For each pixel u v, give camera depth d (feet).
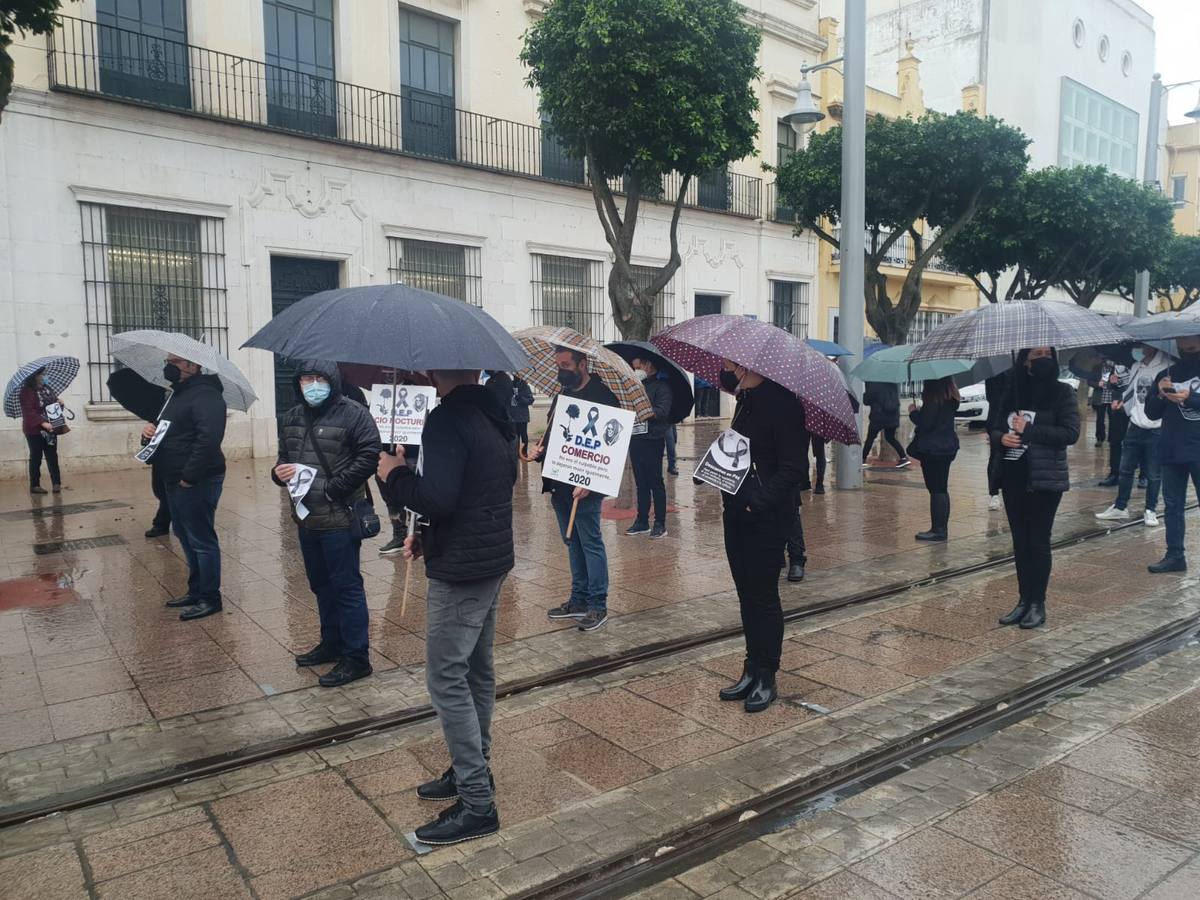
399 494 10.46
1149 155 71.46
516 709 14.67
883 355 29.86
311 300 11.51
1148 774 12.37
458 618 10.63
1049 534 18.80
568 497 19.08
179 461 18.93
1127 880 9.86
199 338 45.27
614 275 39.63
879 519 31.09
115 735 13.51
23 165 39.63
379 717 14.15
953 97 107.86
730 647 17.79
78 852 10.41
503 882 9.80
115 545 26.78
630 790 11.91
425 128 54.54
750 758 12.84
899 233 51.70
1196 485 22.76
